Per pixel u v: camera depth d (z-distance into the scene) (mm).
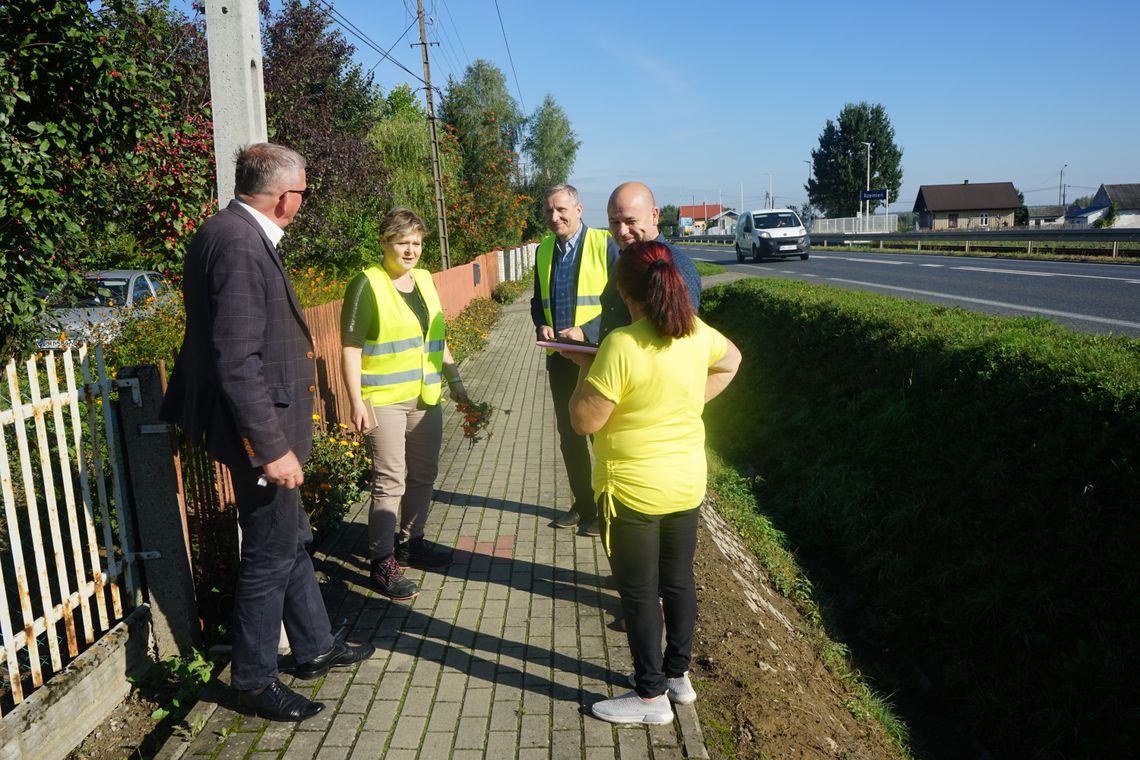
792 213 33531
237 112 3383
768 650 4059
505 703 3246
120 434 3576
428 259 29672
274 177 2844
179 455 3789
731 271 27344
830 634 5305
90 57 7020
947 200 92312
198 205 9727
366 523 5352
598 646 3701
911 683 4832
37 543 3119
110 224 9211
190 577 3758
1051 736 3992
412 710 3201
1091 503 4645
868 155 86562
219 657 3709
